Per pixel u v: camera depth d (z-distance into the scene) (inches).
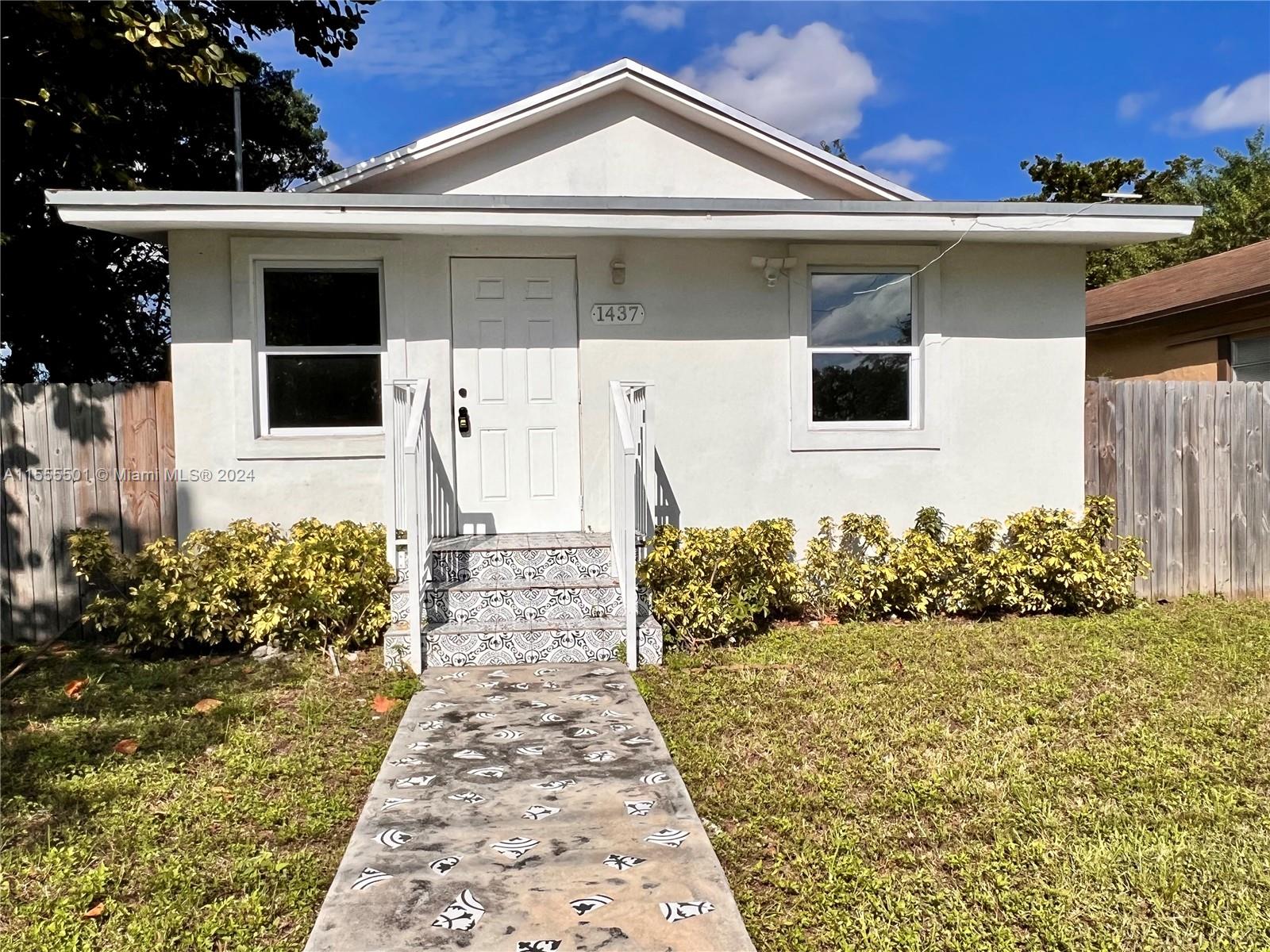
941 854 119.6
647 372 273.6
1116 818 129.6
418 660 207.8
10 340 479.2
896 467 283.4
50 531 254.5
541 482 272.1
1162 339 437.1
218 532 245.4
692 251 273.6
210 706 184.2
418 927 100.7
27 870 116.1
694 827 126.3
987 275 283.7
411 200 235.3
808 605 264.7
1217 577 300.5
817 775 145.6
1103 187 882.8
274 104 619.8
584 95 285.4
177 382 253.6
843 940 100.6
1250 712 174.4
